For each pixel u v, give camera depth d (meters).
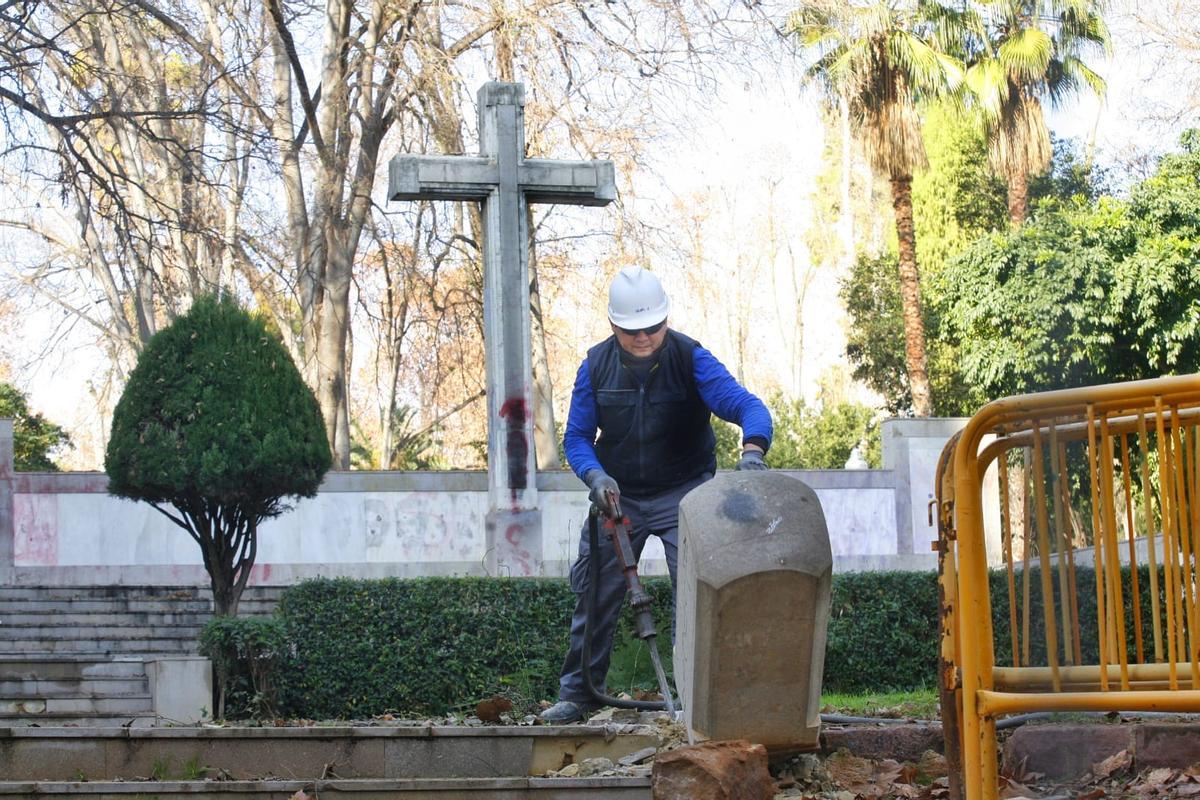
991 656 3.83
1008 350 23.19
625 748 5.62
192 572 18.80
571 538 18.88
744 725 4.77
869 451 35.59
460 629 10.04
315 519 18.97
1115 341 22.75
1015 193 29.58
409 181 13.77
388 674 9.91
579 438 6.07
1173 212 22.30
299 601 9.94
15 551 18.52
